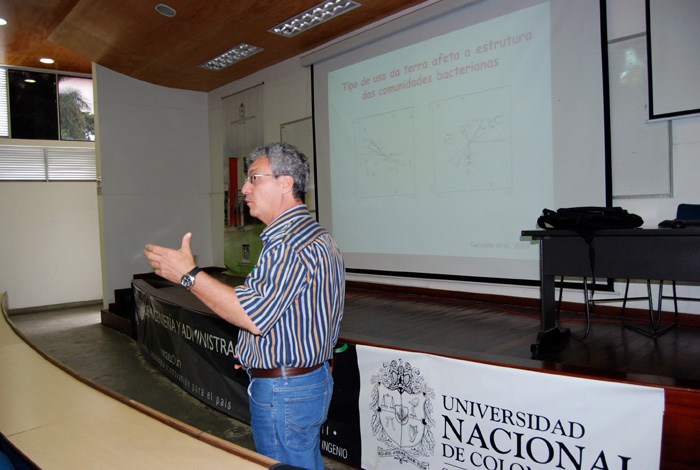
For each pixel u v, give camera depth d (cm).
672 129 284
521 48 341
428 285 422
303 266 119
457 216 387
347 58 471
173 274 114
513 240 353
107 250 614
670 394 158
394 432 219
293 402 124
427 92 402
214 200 694
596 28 305
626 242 225
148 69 593
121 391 358
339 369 241
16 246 684
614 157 308
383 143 441
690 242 208
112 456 110
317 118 508
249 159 141
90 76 732
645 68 293
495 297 375
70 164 723
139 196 640
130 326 534
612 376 172
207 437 118
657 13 281
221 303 112
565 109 322
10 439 119
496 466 187
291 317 122
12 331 250
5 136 676
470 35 371
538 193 338
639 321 295
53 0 453
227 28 466
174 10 430
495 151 359
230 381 298
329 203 500
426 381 207
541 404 176
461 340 266
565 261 245
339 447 242
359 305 390
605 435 164
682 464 157
